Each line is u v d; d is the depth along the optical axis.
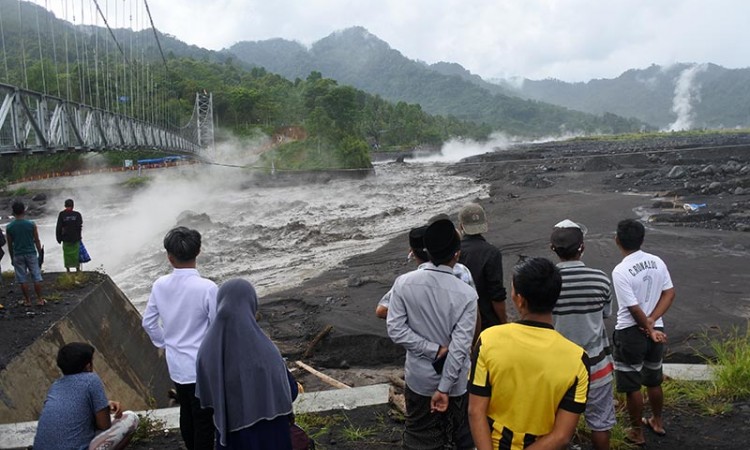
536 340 3.15
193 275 4.56
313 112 85.06
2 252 11.16
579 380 3.12
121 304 12.30
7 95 17.64
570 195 36.41
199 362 3.58
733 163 42.03
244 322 3.55
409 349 3.94
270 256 25.22
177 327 4.49
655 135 143.25
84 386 4.52
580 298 4.35
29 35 46.25
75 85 44.72
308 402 6.62
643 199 31.50
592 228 24.08
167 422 6.28
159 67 113.25
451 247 3.94
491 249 4.96
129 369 10.54
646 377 5.34
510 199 37.28
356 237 28.19
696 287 14.88
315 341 12.99
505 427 3.18
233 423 3.50
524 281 3.17
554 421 3.15
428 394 4.02
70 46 50.00
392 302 4.05
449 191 50.31
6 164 75.50
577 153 79.44
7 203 58.19
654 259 5.19
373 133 150.88
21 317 9.84
